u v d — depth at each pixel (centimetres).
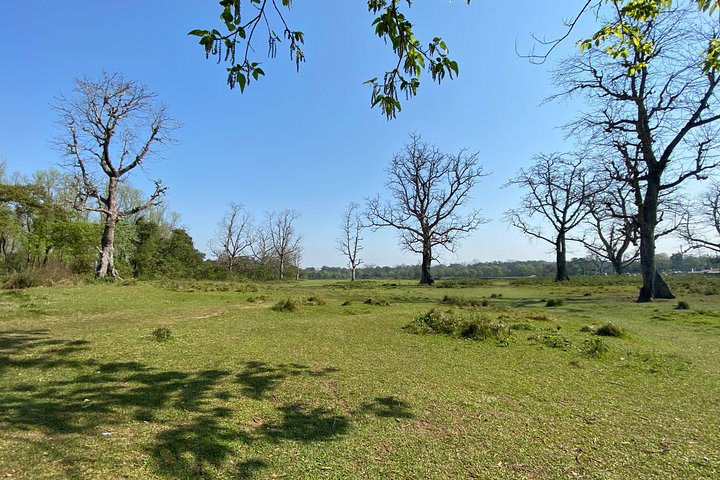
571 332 803
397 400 400
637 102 1786
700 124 1686
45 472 240
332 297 1836
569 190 3750
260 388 421
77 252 2769
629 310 1357
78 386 404
